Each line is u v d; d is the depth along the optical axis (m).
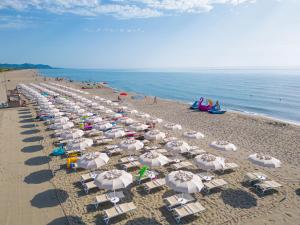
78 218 9.01
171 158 14.13
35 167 13.48
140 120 25.11
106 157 10.95
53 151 15.29
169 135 19.64
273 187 10.52
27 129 21.02
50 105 26.05
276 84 86.19
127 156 14.89
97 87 63.16
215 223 8.69
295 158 14.91
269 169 13.20
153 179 11.91
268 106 40.75
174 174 9.02
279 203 9.90
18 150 16.05
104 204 9.88
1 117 25.62
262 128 22.36
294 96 52.91
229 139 18.95
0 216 9.20
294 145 17.39
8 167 13.49
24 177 12.32
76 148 12.62
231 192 10.76
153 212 9.34
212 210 9.46
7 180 12.02
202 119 26.53
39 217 9.11
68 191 10.93
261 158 10.51
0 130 20.73
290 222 8.70
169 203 9.78
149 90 68.56
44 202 10.09
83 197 10.41
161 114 29.44
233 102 45.38
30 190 11.06
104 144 17.17
